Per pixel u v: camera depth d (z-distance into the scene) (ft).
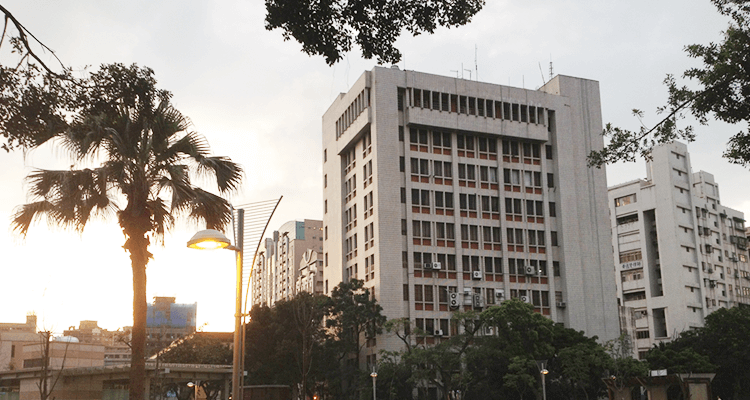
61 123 45.19
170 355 288.71
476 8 45.93
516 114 284.20
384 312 246.68
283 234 518.78
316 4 44.68
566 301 272.72
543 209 280.51
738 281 401.70
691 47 63.46
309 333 236.22
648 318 366.22
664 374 189.06
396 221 256.32
